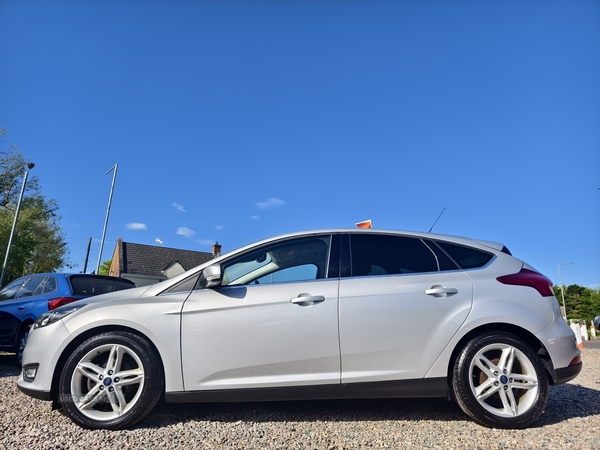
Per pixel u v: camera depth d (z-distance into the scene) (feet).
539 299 11.73
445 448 9.66
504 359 11.27
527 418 10.93
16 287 24.41
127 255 111.24
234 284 11.93
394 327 11.30
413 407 13.07
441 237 12.82
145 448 9.55
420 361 11.22
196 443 9.89
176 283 12.00
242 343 11.19
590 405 13.62
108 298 12.03
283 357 11.14
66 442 9.88
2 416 11.89
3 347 21.72
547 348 11.36
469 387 11.08
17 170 116.88
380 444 9.89
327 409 12.79
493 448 9.63
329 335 11.23
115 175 94.63
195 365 11.12
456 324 11.33
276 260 12.25
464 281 11.84
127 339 11.19
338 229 12.82
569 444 9.82
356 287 11.65
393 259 12.26
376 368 11.20
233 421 11.57
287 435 10.47
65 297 20.72
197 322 11.30
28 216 115.44
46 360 11.22
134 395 11.18
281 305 11.39
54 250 128.88
